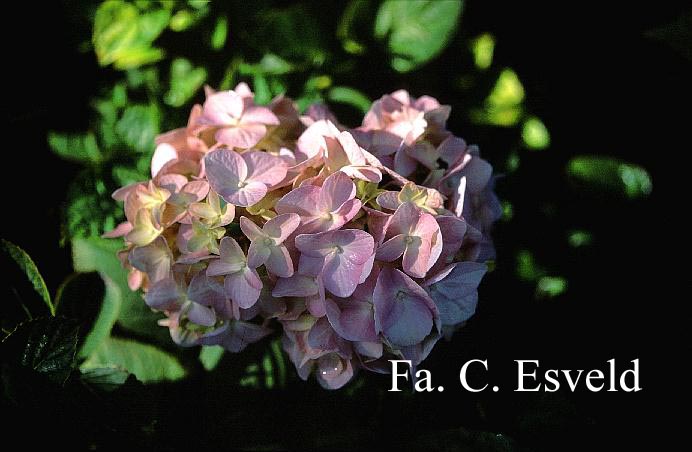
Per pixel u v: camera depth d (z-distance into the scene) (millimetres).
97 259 685
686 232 780
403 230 556
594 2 798
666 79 811
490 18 789
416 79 730
